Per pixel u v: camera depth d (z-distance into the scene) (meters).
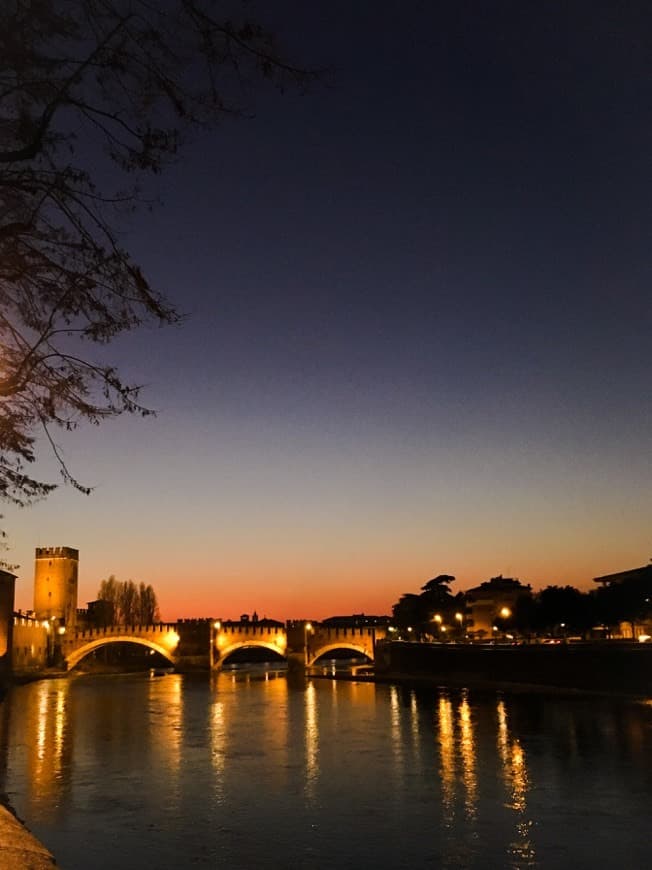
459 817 34.09
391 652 141.38
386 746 54.50
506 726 61.91
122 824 34.19
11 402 13.51
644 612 109.31
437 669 121.88
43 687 130.25
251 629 180.50
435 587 194.00
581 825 32.25
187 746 57.22
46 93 11.40
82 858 29.23
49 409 13.56
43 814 36.22
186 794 40.16
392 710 78.56
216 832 32.66
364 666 174.88
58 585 193.88
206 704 92.69
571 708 72.06
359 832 32.22
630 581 112.19
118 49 11.23
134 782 43.56
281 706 87.69
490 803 36.41
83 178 12.09
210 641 179.38
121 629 182.50
